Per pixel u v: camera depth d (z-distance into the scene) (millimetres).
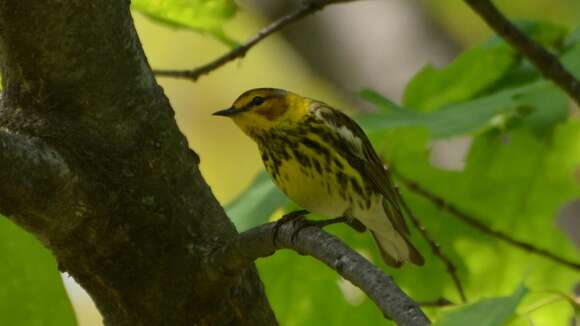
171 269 8156
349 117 11094
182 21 9375
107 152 7988
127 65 8055
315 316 11344
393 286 6824
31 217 7672
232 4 9305
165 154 8156
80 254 8078
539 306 7691
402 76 18047
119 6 8000
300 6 10281
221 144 19938
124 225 7988
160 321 8305
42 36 7816
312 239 7512
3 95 8125
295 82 19094
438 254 10742
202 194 8359
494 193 11797
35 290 8422
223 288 8289
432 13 18922
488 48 11016
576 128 11492
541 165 11688
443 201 11203
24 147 7395
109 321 8469
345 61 18469
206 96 19875
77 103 7973
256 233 7887
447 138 9781
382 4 18875
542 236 11977
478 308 5477
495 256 12047
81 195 7750
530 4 18984
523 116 11039
